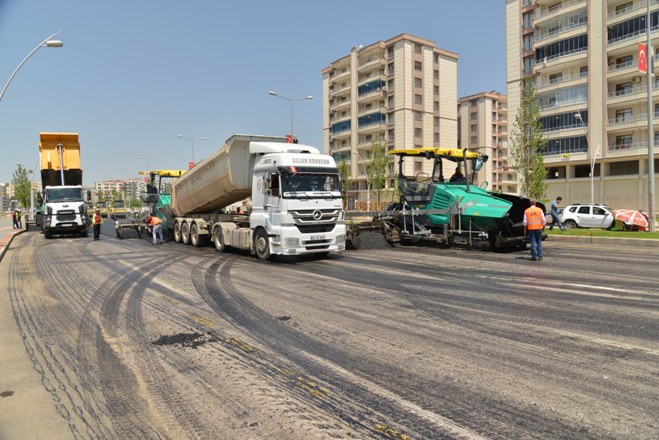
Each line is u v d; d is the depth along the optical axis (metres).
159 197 20.47
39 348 5.20
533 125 23.56
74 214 23.05
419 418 3.38
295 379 4.17
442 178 14.83
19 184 52.12
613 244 16.39
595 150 45.12
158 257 13.83
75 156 23.73
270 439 3.14
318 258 12.81
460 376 4.13
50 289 8.91
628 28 42.12
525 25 51.53
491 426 3.23
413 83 64.69
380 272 10.09
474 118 83.56
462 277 9.26
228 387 4.03
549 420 3.29
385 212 16.42
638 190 44.06
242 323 6.09
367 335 5.43
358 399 3.72
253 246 12.98
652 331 5.35
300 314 6.48
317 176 12.12
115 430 3.32
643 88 41.38
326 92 77.38
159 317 6.51
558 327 5.58
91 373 4.42
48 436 3.24
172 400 3.79
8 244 18.30
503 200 13.08
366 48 68.38
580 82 46.06
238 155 13.70
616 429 3.15
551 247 15.28
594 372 4.15
